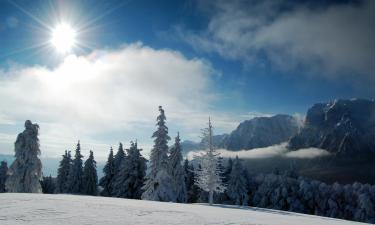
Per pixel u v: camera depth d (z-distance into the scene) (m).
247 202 74.19
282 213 31.78
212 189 43.50
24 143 49.31
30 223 14.64
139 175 61.62
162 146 53.47
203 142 44.69
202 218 19.06
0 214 16.67
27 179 48.41
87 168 69.56
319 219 27.98
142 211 20.45
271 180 83.25
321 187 79.19
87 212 18.52
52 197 26.11
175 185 53.59
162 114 54.41
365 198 69.44
